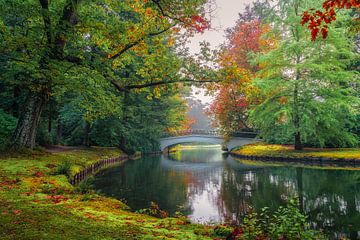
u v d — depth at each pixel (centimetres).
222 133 3809
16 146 1417
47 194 795
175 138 4375
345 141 2602
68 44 1459
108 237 445
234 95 3441
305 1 2402
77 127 2855
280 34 2659
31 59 1038
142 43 1280
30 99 1474
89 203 738
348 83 2589
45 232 440
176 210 1048
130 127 2994
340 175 1675
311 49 2398
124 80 1324
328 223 883
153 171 2072
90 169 1803
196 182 1616
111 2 1298
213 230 586
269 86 2422
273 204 1118
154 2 1101
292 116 2470
